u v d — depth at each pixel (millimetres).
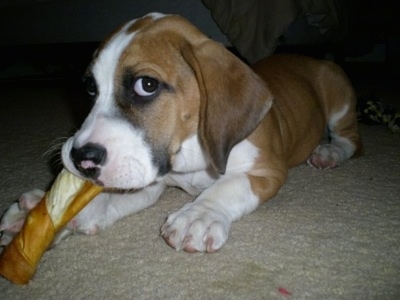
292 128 434
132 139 298
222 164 326
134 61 308
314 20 753
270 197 361
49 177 438
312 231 324
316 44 874
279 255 292
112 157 285
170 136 319
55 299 254
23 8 871
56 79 1065
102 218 328
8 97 889
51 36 870
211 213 312
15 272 265
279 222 338
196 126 335
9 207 340
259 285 261
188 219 304
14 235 298
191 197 396
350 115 517
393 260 287
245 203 337
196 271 276
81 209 294
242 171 366
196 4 766
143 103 307
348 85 522
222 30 719
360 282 264
